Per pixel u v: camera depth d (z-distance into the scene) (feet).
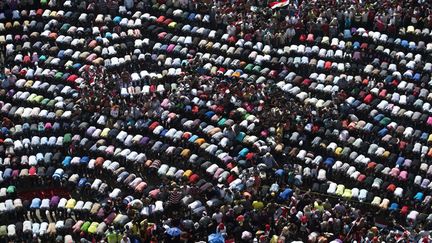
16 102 284.41
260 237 236.02
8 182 258.78
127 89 287.89
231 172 256.73
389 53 296.71
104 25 311.68
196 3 316.60
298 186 256.32
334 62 295.48
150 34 310.65
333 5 311.27
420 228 241.14
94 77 287.69
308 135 269.64
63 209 248.93
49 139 268.62
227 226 241.14
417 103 276.62
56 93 285.02
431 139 264.11
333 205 251.39
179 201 248.73
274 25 304.50
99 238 240.73
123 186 257.34
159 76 292.61
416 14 307.37
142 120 274.16
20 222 245.45
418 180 251.19
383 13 306.14
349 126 269.85
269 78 291.38
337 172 257.34
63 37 303.48
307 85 286.66
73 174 259.19
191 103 280.31
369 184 252.42
